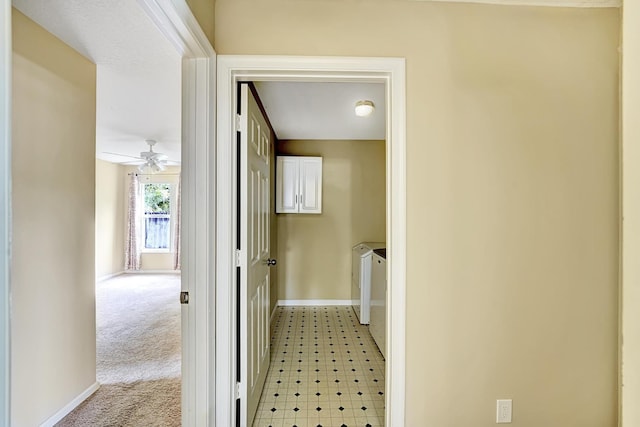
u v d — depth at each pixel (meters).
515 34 1.52
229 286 1.49
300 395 2.13
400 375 1.50
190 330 1.40
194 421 1.41
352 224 4.36
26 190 1.66
